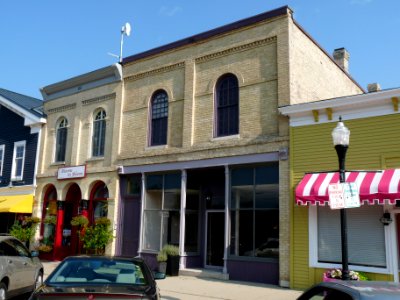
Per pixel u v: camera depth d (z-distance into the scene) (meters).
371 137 12.56
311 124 13.75
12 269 10.06
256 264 14.30
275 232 14.12
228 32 16.55
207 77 16.98
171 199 17.42
